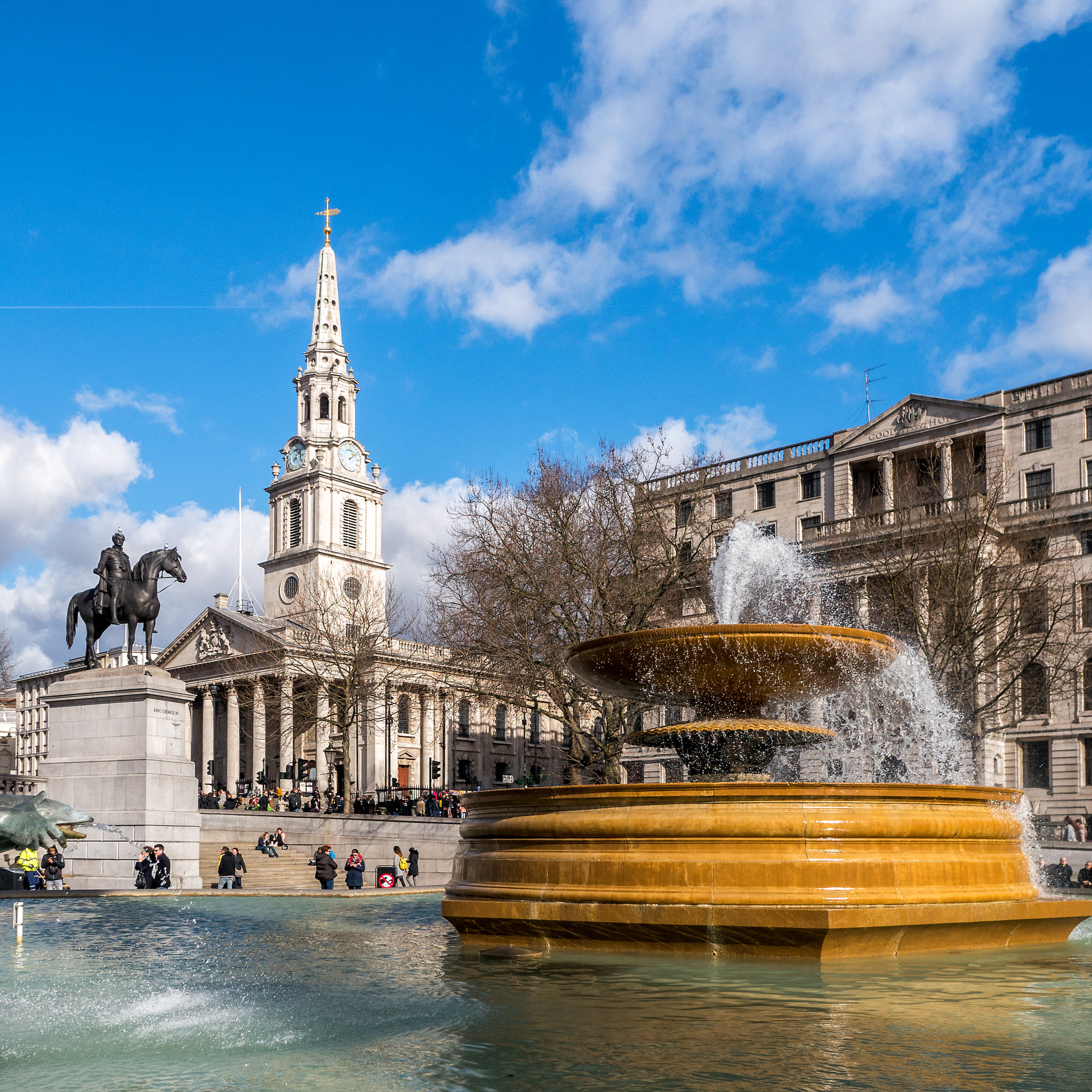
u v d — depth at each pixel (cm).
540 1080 619
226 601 8956
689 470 3688
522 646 3253
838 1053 676
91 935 1535
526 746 8738
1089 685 4200
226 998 897
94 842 2864
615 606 3322
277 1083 619
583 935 1126
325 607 6688
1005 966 1024
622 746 3291
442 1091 598
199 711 9006
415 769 8238
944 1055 670
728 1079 616
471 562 3412
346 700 5434
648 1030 746
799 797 1091
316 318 10600
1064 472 5466
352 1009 834
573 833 1146
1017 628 3775
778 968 1001
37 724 11012
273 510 10169
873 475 6297
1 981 1034
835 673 1367
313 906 2170
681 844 1095
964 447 5941
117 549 3069
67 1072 652
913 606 3619
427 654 7194
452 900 1223
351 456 10100
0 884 2627
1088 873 2953
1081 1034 726
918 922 1066
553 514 3378
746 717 1466
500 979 967
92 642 3094
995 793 1214
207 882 3164
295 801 4891
